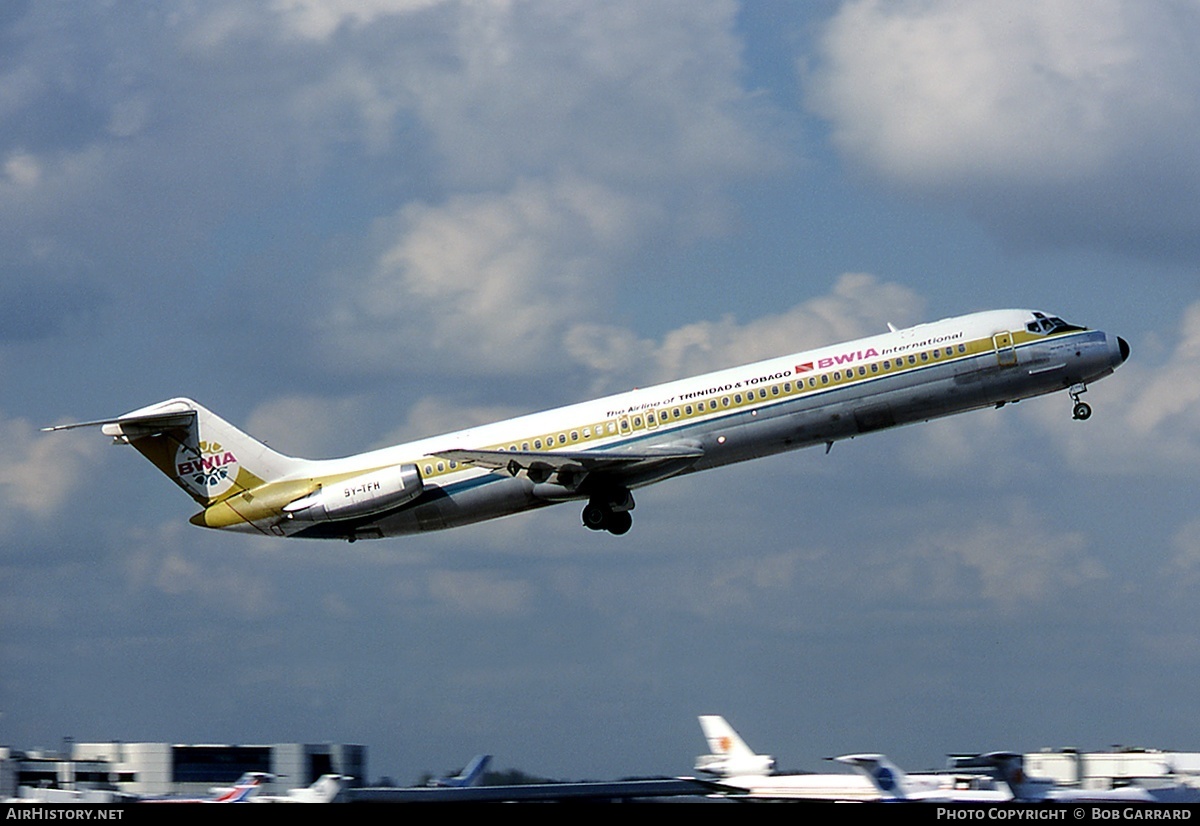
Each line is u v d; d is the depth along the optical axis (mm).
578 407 161875
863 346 154750
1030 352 152500
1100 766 126000
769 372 155125
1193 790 106062
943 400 153250
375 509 163375
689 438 155625
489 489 163000
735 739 139375
